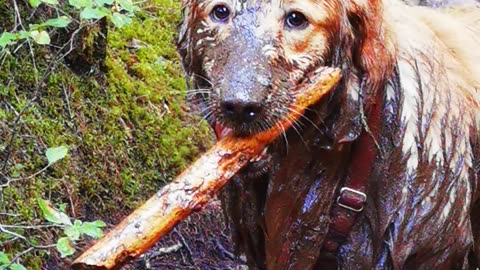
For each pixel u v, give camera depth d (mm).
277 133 994
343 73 1063
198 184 958
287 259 1195
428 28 1227
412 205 1148
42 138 1451
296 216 1173
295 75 1004
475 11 1411
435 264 1186
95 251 909
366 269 1182
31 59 1483
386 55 1097
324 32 1022
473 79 1234
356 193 1148
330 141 1102
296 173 1150
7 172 1362
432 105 1155
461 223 1184
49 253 1363
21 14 1478
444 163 1157
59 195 1438
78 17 1508
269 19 999
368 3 1060
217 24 1020
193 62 1067
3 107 1418
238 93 946
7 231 1213
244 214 1222
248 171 1124
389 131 1133
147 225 926
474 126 1208
